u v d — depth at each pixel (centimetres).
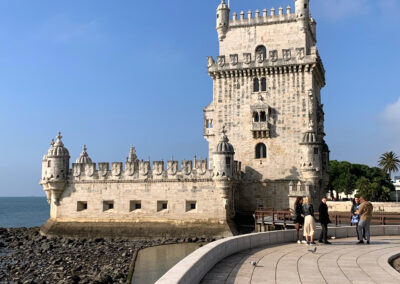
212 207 5050
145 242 4903
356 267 1753
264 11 6019
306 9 5841
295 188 5138
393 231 3066
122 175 5397
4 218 14400
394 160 11331
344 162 11325
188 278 1288
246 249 2203
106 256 4156
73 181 5522
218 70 5897
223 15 6131
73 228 5378
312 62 5522
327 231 2705
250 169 5684
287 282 1495
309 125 5456
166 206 5281
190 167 5191
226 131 5841
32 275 3525
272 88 5734
